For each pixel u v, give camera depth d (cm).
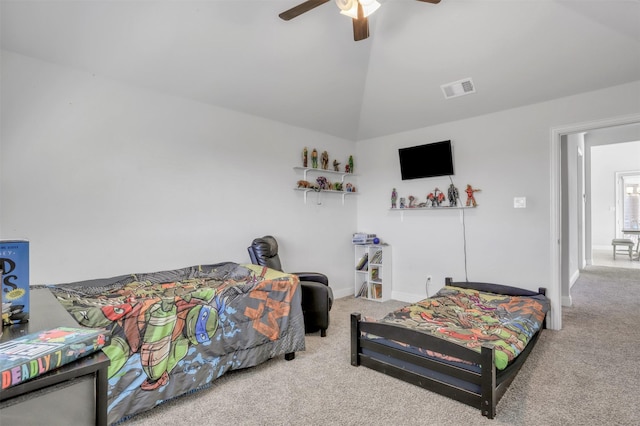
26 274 98
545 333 334
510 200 380
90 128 276
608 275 620
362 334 264
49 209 257
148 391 199
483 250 400
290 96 379
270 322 262
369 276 480
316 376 247
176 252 325
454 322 275
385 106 429
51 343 74
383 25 321
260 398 218
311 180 451
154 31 262
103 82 282
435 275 441
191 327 221
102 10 238
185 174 332
